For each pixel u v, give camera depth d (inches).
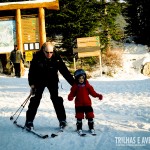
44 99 354.0
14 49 648.4
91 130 197.0
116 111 273.9
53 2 670.5
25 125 210.5
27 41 676.1
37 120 242.7
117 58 871.7
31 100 208.1
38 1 670.5
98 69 834.8
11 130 213.3
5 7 665.6
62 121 209.3
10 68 715.4
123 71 833.5
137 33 1006.4
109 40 888.3
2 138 194.1
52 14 814.5
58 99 210.5
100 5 879.7
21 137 194.7
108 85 477.4
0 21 669.9
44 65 201.6
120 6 924.6
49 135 197.5
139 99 330.3
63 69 207.9
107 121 235.5
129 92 387.2
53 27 820.0
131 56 920.3
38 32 679.1
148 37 987.9
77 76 198.5
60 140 185.8
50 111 281.9
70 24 793.6
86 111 199.5
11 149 172.4
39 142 182.9
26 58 676.7
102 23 880.3
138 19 995.3
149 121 229.5
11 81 542.9
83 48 752.3
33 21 676.7
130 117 247.1
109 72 813.2
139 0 964.6
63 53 843.4
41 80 205.6
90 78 744.3
